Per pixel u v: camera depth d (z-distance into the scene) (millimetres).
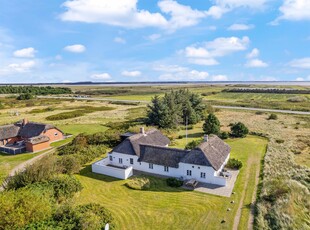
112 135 58094
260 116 97562
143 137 47750
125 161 44406
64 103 144625
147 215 29453
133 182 37469
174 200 32969
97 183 38344
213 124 65250
